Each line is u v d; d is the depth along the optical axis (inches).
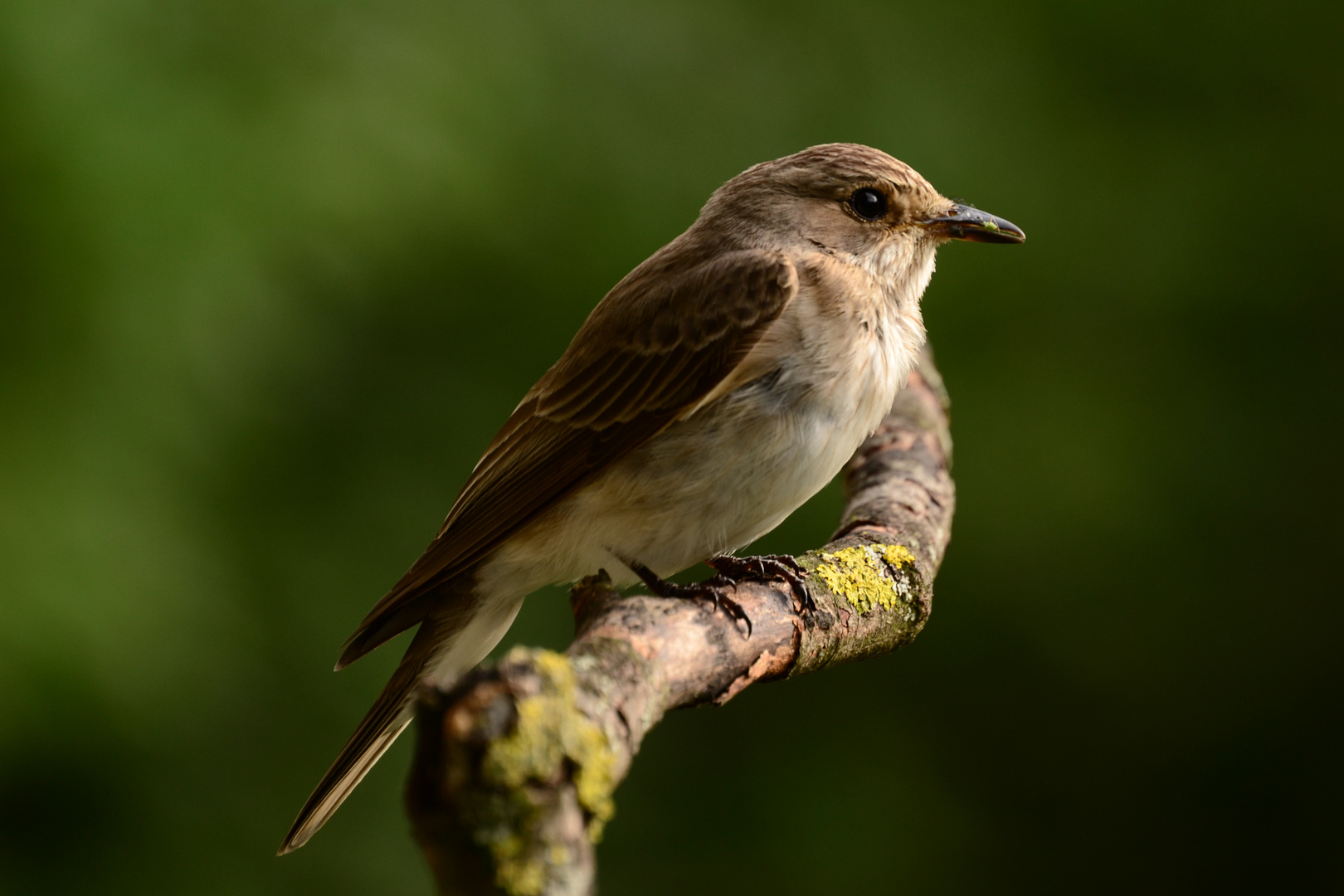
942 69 584.7
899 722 538.6
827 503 500.4
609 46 563.2
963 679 538.0
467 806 135.1
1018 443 526.9
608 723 150.7
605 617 185.0
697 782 527.8
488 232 480.7
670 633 184.4
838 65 578.6
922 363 338.3
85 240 398.0
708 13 578.6
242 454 440.8
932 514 281.0
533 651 143.6
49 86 397.1
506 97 504.4
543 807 135.9
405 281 508.4
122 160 402.3
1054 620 533.0
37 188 396.2
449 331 531.5
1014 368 543.5
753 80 571.5
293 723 454.3
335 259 444.5
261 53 447.5
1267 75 616.7
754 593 217.9
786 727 538.6
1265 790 538.6
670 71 565.9
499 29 519.5
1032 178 564.1
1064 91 598.9
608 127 547.5
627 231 530.9
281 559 470.0
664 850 514.3
